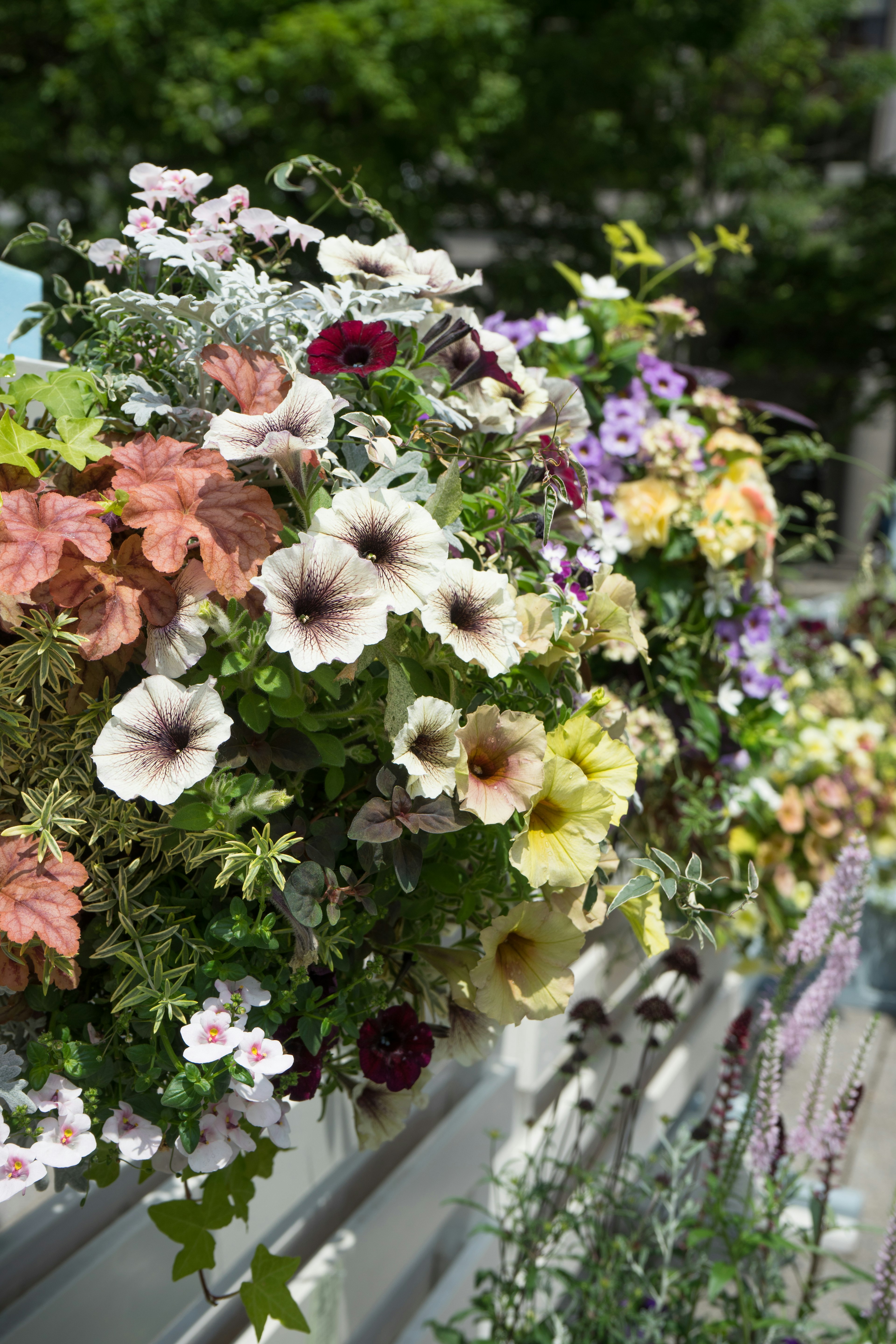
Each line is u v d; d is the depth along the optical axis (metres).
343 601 0.91
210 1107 0.97
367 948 1.13
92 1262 1.31
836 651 4.07
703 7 12.20
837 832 3.09
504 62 11.13
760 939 3.22
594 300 2.14
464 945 1.17
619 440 2.06
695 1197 2.31
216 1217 1.14
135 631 0.89
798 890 3.06
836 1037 4.09
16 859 0.86
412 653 1.04
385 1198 1.78
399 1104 1.28
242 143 11.05
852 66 15.28
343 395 1.14
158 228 1.17
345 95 10.04
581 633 1.18
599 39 11.63
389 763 1.03
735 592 2.11
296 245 1.28
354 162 10.09
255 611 0.94
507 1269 2.28
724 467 2.18
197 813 0.90
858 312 14.02
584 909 1.14
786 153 15.78
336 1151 1.74
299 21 9.95
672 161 12.95
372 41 10.29
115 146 11.02
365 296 1.13
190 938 0.98
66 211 11.88
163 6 10.21
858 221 14.68
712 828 2.19
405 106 10.09
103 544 0.86
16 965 0.90
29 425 1.02
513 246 12.88
